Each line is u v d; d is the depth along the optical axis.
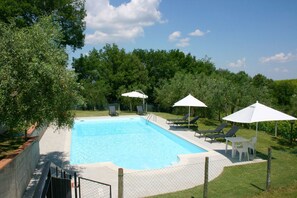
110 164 11.52
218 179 9.53
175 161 13.41
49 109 7.70
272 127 18.56
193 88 26.20
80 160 14.27
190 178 9.78
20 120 7.33
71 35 30.78
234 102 21.64
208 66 50.59
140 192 8.45
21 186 7.62
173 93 28.64
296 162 11.66
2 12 23.89
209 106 23.83
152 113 31.27
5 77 6.78
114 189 8.69
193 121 21.27
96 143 18.25
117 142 18.55
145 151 16.14
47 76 7.12
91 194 8.23
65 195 6.64
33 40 7.33
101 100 34.38
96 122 26.50
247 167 10.97
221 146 14.95
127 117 27.83
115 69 39.22
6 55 6.93
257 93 22.03
